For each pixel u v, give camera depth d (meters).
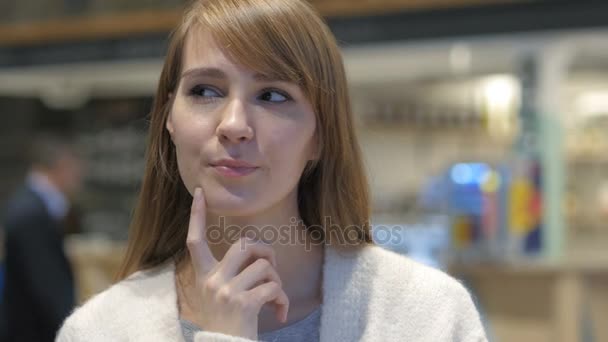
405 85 5.13
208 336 0.93
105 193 5.46
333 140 1.05
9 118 6.27
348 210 1.08
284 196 0.99
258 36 0.94
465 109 5.04
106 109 5.55
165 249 1.16
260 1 0.97
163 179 1.14
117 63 4.02
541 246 3.45
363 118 5.23
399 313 1.04
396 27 3.39
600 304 3.20
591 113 5.22
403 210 4.54
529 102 3.66
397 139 5.36
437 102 5.11
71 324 1.09
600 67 4.96
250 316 0.94
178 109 0.99
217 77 0.96
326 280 1.06
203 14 0.98
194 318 1.07
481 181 3.34
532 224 3.41
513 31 3.19
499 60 4.02
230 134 0.93
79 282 3.87
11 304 3.18
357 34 3.46
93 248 3.99
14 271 3.16
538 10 3.15
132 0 3.96
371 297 1.06
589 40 3.32
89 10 4.06
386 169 5.38
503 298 3.28
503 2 3.20
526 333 3.24
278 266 1.06
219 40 0.95
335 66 1.03
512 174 3.40
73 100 5.71
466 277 3.28
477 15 3.25
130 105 5.48
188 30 1.01
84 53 4.08
